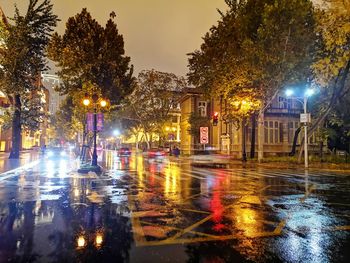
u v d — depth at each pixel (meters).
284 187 13.89
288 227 7.08
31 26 30.28
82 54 28.95
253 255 5.32
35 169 23.20
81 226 7.14
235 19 29.95
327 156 34.72
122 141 107.50
